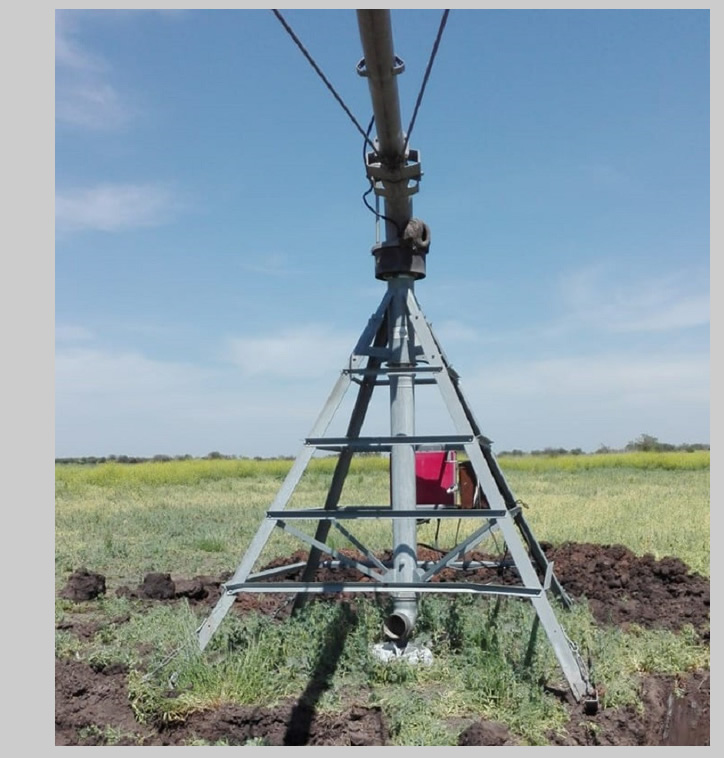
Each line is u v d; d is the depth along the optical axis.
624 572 10.84
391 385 7.62
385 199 7.34
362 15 5.31
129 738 5.70
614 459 48.72
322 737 5.66
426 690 6.35
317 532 8.27
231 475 37.91
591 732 5.84
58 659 6.91
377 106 6.24
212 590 10.12
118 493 26.30
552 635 6.35
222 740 5.67
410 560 7.33
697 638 8.19
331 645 7.09
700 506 20.44
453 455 8.83
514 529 6.66
